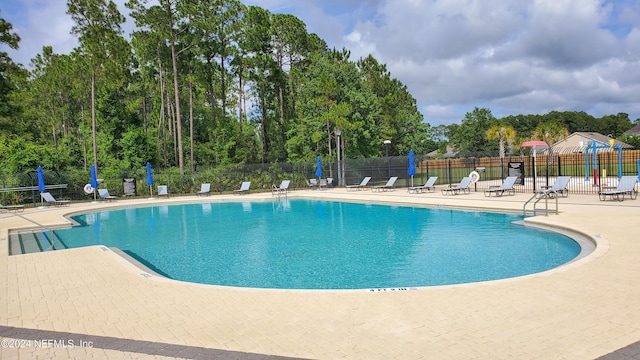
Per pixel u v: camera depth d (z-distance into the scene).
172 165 45.38
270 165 31.56
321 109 34.34
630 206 13.93
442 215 15.79
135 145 36.91
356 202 21.52
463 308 5.25
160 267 9.46
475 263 8.71
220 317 5.30
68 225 16.41
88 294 6.61
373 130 35.88
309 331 4.70
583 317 4.79
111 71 32.28
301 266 9.08
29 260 9.34
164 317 5.39
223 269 9.09
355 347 4.21
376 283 7.60
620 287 5.85
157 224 16.75
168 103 43.25
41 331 5.02
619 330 4.38
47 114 45.78
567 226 10.77
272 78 38.53
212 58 38.75
